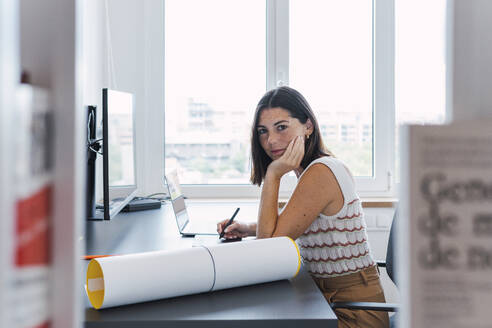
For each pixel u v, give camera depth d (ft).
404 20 8.64
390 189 8.92
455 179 0.47
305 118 4.72
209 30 8.96
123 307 2.58
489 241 0.47
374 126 8.93
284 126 4.67
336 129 9.01
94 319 2.39
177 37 8.95
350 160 9.04
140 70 8.63
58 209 0.48
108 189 4.69
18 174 0.44
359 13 8.91
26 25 0.49
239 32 8.97
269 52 8.90
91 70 7.44
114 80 8.40
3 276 0.42
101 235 4.75
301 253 4.49
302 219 4.13
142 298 2.57
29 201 0.45
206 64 8.98
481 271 0.47
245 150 9.07
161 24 8.81
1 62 0.40
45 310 0.48
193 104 9.00
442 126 0.47
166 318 2.40
